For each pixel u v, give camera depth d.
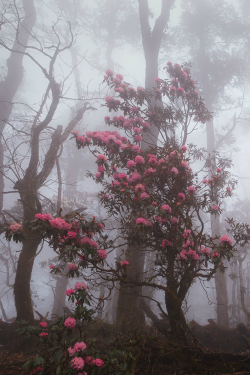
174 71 7.29
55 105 8.49
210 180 5.44
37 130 8.12
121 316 7.00
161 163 5.02
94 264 3.87
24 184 7.48
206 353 3.59
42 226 3.36
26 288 6.90
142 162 5.06
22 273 6.91
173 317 4.62
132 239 4.75
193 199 5.15
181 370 3.45
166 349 3.59
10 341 6.22
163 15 11.44
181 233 4.91
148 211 4.72
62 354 2.93
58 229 3.47
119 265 4.14
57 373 2.69
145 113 6.76
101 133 5.51
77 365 2.70
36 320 7.18
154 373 3.45
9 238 3.39
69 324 3.12
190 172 5.38
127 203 4.90
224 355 3.49
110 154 5.43
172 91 7.25
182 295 4.76
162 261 4.93
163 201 5.12
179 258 4.84
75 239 3.66
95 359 2.84
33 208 7.21
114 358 2.98
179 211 4.87
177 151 5.20
